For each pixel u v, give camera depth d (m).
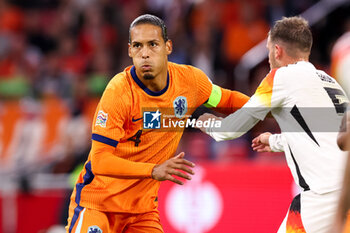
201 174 24.14
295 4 36.56
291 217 14.34
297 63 14.78
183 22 35.03
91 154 14.66
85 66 35.75
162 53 14.59
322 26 34.62
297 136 14.30
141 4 40.56
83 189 15.52
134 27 14.59
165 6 39.47
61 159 28.12
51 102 31.53
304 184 14.20
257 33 35.34
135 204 15.41
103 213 15.33
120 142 15.04
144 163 14.14
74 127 29.61
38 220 26.75
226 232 23.78
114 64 36.22
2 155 29.73
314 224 13.93
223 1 36.34
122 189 15.21
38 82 35.03
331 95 14.35
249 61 31.97
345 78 20.36
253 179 23.80
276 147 15.48
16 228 26.86
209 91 16.09
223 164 24.52
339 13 34.84
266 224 23.52
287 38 14.99
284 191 23.48
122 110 14.52
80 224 15.30
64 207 26.25
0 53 38.72
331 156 13.87
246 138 27.27
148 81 14.72
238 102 16.59
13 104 30.89
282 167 23.62
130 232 15.77
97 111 14.62
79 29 40.06
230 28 35.31
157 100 14.97
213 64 32.97
